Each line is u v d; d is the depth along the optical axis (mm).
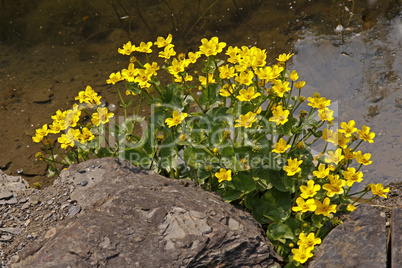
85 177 3227
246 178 3100
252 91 3105
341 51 5430
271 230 2980
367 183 3852
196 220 2729
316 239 2762
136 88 3494
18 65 6016
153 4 6902
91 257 2549
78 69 5805
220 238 2656
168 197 2883
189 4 6766
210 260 2605
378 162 4004
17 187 3457
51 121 5059
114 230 2670
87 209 2979
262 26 6145
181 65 3387
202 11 6574
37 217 3037
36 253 2701
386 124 4344
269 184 3205
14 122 5098
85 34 6449
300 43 5691
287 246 3012
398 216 2943
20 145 4809
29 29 6660
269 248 2801
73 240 2637
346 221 2936
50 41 6398
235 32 6125
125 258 2553
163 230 2686
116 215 2770
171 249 2592
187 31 6273
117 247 2594
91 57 6012
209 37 6105
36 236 2904
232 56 3398
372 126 4348
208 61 3428
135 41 6203
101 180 3156
